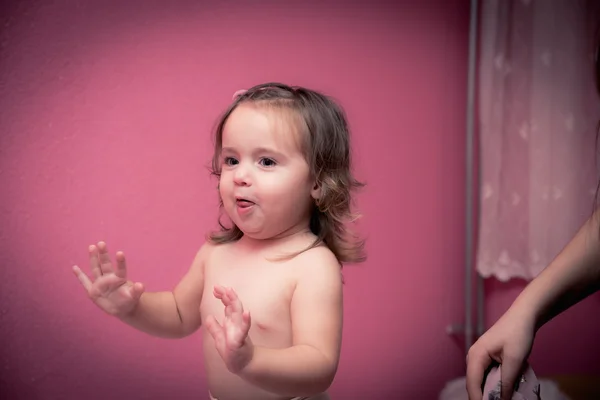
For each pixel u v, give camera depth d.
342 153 1.04
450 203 1.79
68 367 1.54
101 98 1.55
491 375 0.81
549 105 1.57
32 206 1.51
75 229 1.54
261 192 0.91
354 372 1.75
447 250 1.79
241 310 0.73
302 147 0.94
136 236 1.58
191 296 1.06
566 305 0.84
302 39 1.67
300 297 0.91
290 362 0.80
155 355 1.60
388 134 1.75
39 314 1.52
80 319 1.54
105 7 1.54
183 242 1.60
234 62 1.62
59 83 1.52
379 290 1.76
